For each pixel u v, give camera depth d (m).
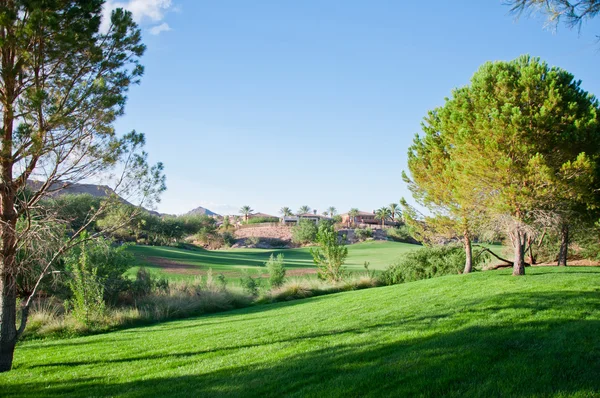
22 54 7.58
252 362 7.18
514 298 9.73
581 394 4.07
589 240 25.36
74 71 8.77
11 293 8.38
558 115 14.54
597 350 5.33
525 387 4.36
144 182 8.95
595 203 17.12
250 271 39.16
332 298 17.36
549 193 14.68
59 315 16.41
